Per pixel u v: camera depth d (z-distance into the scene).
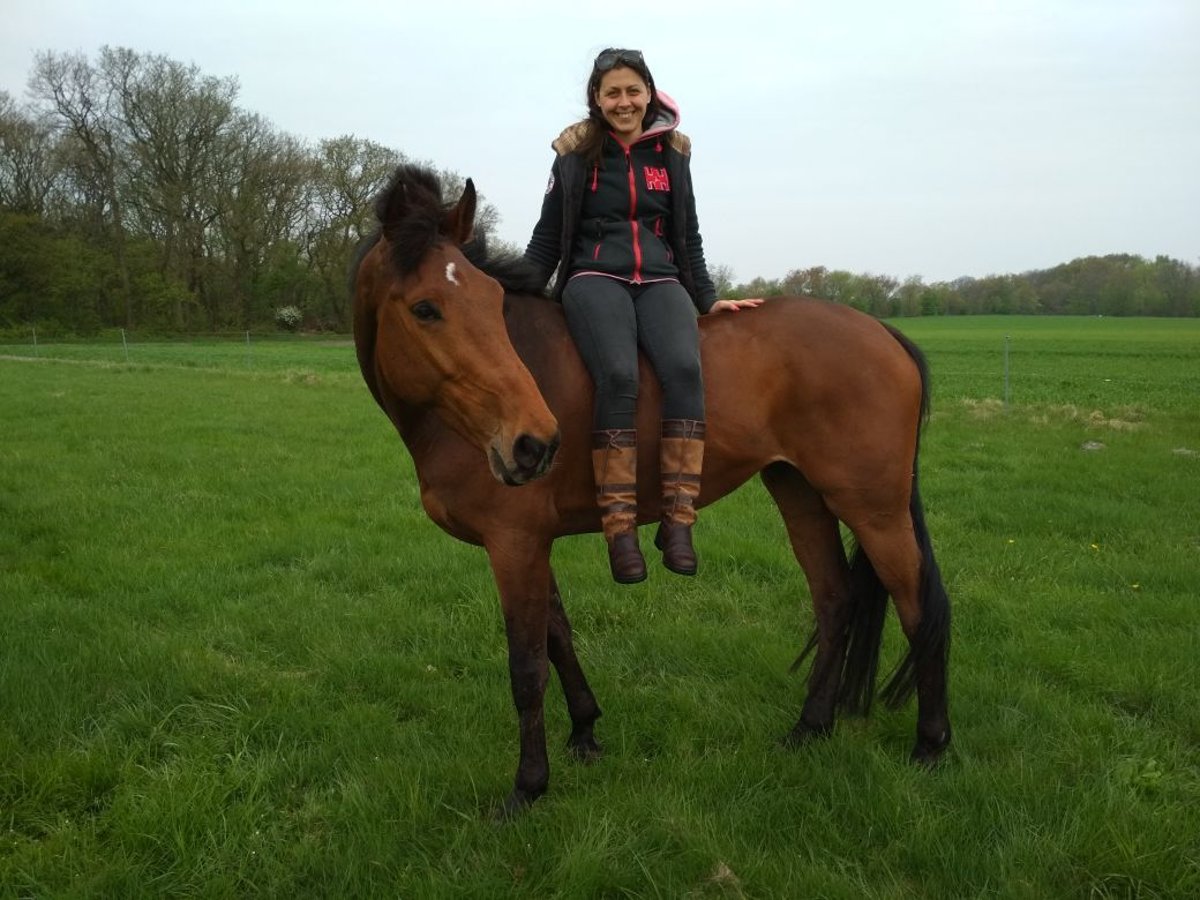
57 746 3.02
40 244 43.22
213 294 49.50
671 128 2.81
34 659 3.73
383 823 2.60
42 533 5.93
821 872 2.37
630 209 2.79
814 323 2.86
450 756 3.03
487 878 2.36
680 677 3.75
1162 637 4.01
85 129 44.56
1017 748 3.09
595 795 2.78
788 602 4.74
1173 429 11.43
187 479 7.71
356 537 5.91
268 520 6.37
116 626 4.20
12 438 9.95
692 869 2.41
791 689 3.61
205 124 45.25
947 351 34.94
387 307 2.39
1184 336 47.56
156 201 45.16
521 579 2.59
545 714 3.45
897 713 3.39
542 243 2.91
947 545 5.69
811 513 3.19
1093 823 2.55
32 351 33.50
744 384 2.78
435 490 2.63
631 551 2.50
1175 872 2.35
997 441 10.19
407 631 4.26
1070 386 19.38
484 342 2.24
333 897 2.32
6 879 2.38
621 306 2.67
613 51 2.77
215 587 4.85
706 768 2.93
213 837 2.55
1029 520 6.24
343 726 3.24
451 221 2.45
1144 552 5.44
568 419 2.65
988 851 2.47
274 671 3.80
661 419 2.70
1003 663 3.85
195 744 3.10
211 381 18.78
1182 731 3.21
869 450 2.79
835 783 2.81
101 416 11.97
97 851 2.53
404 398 2.51
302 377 19.55
